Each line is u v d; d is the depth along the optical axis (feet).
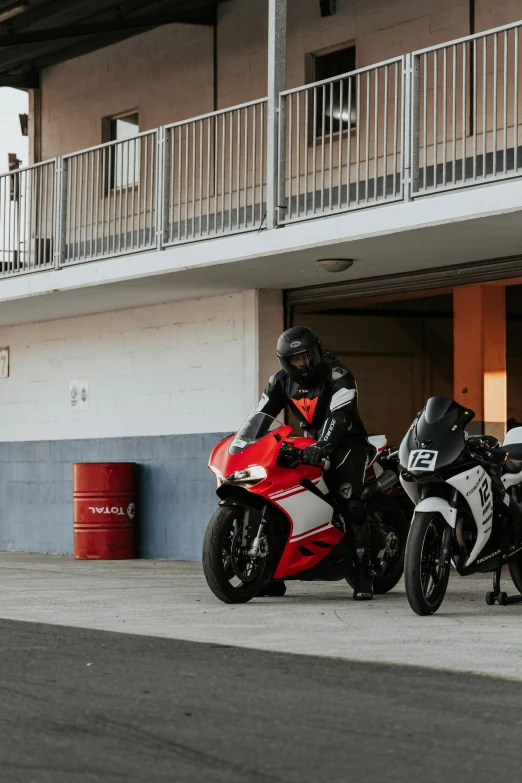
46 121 67.72
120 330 57.36
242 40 56.80
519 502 31.32
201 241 46.80
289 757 15.46
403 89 39.88
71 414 59.93
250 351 50.88
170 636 26.16
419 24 49.26
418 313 60.08
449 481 28.84
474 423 51.06
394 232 38.93
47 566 49.60
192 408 53.62
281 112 43.83
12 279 54.34
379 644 24.80
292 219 43.04
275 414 33.94
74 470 55.01
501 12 46.21
